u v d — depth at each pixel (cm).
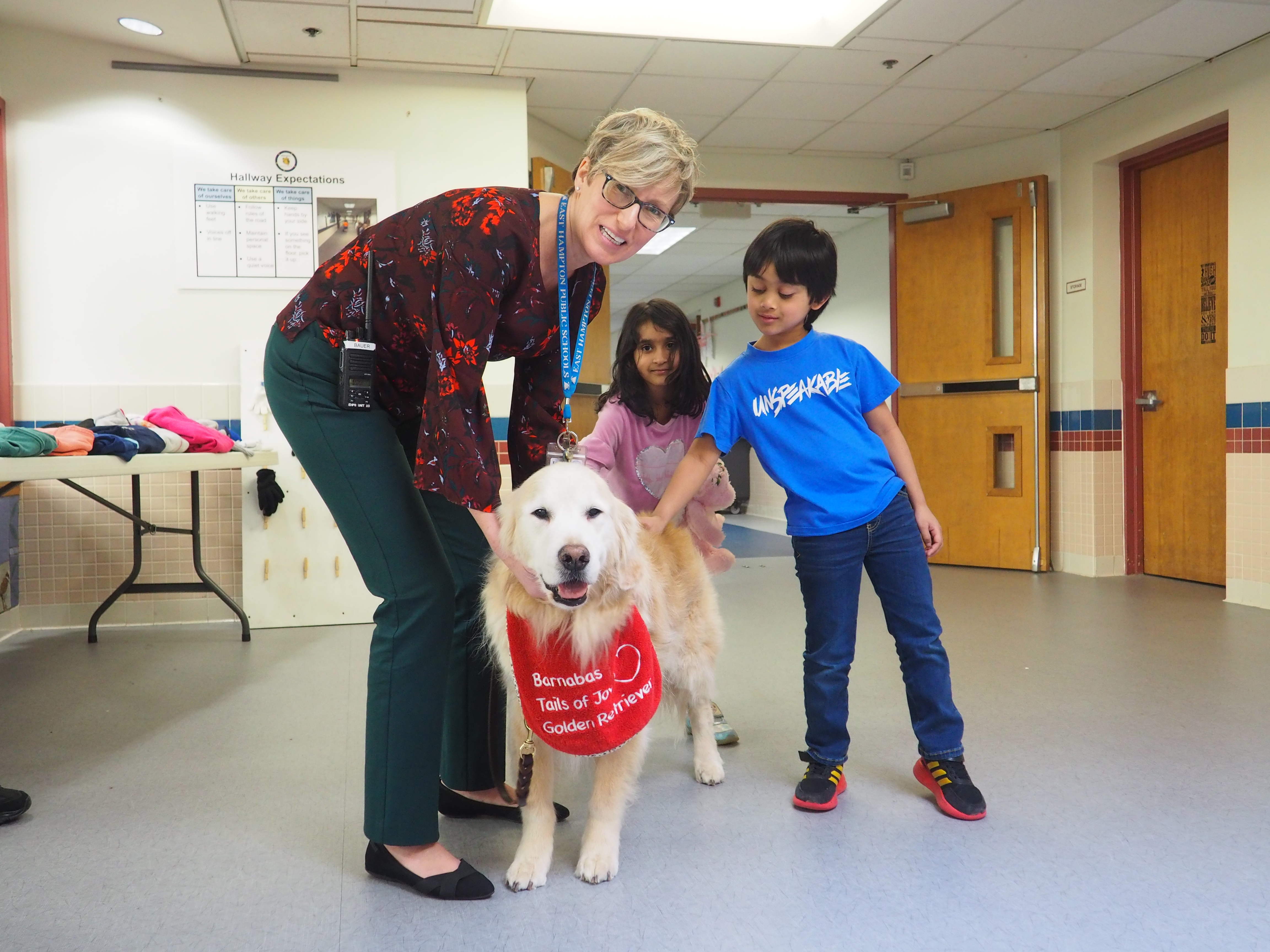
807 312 191
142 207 400
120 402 400
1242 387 420
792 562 595
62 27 378
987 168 573
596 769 161
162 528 368
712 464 197
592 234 142
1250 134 420
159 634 380
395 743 147
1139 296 519
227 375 409
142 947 133
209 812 186
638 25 397
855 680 286
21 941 135
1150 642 338
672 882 154
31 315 392
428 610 147
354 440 144
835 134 547
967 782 182
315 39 386
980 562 571
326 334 143
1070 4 382
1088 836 169
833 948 131
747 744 230
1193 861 158
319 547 398
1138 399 520
